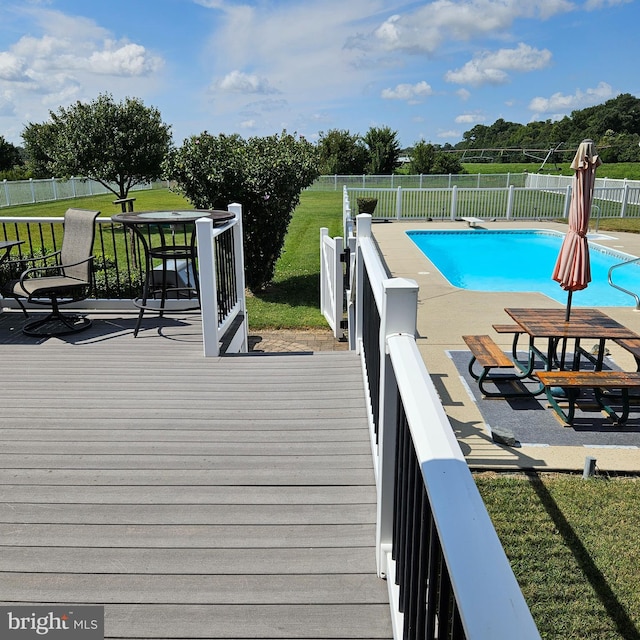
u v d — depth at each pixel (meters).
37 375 3.61
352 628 1.62
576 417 4.30
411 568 1.23
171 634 1.61
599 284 10.65
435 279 9.85
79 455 2.59
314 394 3.26
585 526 2.97
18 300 4.77
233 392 3.31
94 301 5.29
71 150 12.38
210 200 7.95
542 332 4.68
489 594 0.66
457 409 4.46
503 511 3.10
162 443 2.70
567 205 18.27
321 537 2.01
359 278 3.76
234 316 4.94
